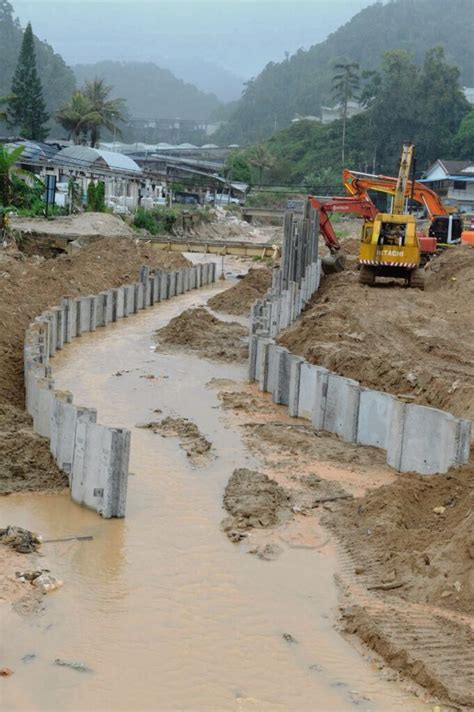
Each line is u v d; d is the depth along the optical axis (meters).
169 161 114.25
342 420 18.28
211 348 27.64
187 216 73.69
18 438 16.00
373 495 14.25
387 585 11.80
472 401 17.92
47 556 12.38
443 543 12.35
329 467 16.48
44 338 22.59
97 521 13.70
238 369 25.00
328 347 23.34
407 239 35.22
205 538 13.27
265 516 13.91
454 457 15.00
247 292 38.00
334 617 11.12
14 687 9.38
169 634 10.58
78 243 43.62
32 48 91.50
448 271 38.00
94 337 29.42
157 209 72.38
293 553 12.83
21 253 39.44
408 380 20.16
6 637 10.25
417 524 13.44
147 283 36.75
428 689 9.60
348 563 12.56
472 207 82.62
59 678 9.59
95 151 79.62
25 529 13.09
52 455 15.52
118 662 9.96
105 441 13.74
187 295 41.53
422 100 108.62
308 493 15.05
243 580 11.98
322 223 41.12
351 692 9.57
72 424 14.77
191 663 10.02
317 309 30.03
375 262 35.38
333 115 136.75
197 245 48.25
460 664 9.91
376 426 17.64
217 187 104.19
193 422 19.11
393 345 24.08
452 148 105.88
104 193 63.81
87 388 21.88
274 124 174.50
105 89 99.31
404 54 117.12
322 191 99.56
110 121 95.88
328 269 41.84
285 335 26.55
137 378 23.23
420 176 96.94
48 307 29.53
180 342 28.52
